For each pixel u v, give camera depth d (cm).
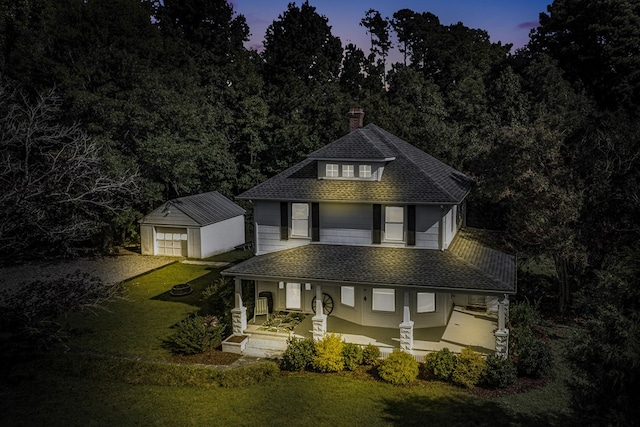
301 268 2370
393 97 6372
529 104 5019
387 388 2008
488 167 3134
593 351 1305
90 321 2820
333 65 8288
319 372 2158
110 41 4466
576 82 5356
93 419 1812
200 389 2023
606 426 1248
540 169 2858
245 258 4259
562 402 1889
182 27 7712
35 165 2562
